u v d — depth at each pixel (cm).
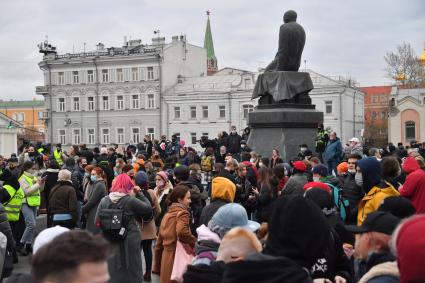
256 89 1809
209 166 1825
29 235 1200
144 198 875
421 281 245
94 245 240
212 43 11156
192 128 6712
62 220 1084
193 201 967
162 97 6850
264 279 319
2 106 12038
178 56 7081
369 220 416
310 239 347
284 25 1783
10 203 1147
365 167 754
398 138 6581
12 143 4450
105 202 804
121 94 7025
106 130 7138
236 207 557
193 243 733
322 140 1722
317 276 456
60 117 7312
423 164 1134
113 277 782
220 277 441
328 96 6062
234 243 418
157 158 1634
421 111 6469
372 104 10012
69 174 1127
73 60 7175
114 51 7125
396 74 6944
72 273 232
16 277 380
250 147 1759
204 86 6769
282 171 1107
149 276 970
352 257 561
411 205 528
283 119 1702
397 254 264
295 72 1752
